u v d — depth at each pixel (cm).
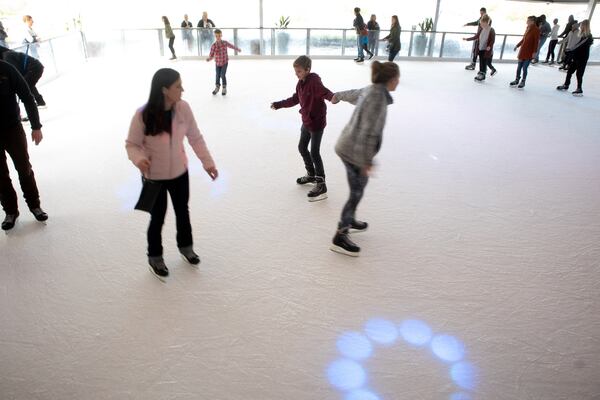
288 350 204
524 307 238
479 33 928
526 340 214
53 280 248
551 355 205
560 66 1173
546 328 222
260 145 496
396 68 233
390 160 459
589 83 967
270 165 436
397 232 313
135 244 287
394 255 284
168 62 1129
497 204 364
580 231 322
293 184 392
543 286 256
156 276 253
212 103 689
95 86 802
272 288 247
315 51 1273
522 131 580
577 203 370
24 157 288
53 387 180
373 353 204
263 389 183
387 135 548
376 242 299
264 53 1253
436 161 461
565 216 346
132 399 176
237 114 625
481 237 310
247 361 197
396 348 207
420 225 324
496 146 515
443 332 218
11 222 296
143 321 219
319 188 358
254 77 925
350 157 250
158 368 191
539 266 277
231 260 273
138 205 220
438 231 317
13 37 1199
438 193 381
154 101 201
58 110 624
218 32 699
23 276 251
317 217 332
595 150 509
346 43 1273
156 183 222
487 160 468
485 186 400
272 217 330
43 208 332
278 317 225
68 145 476
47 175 394
